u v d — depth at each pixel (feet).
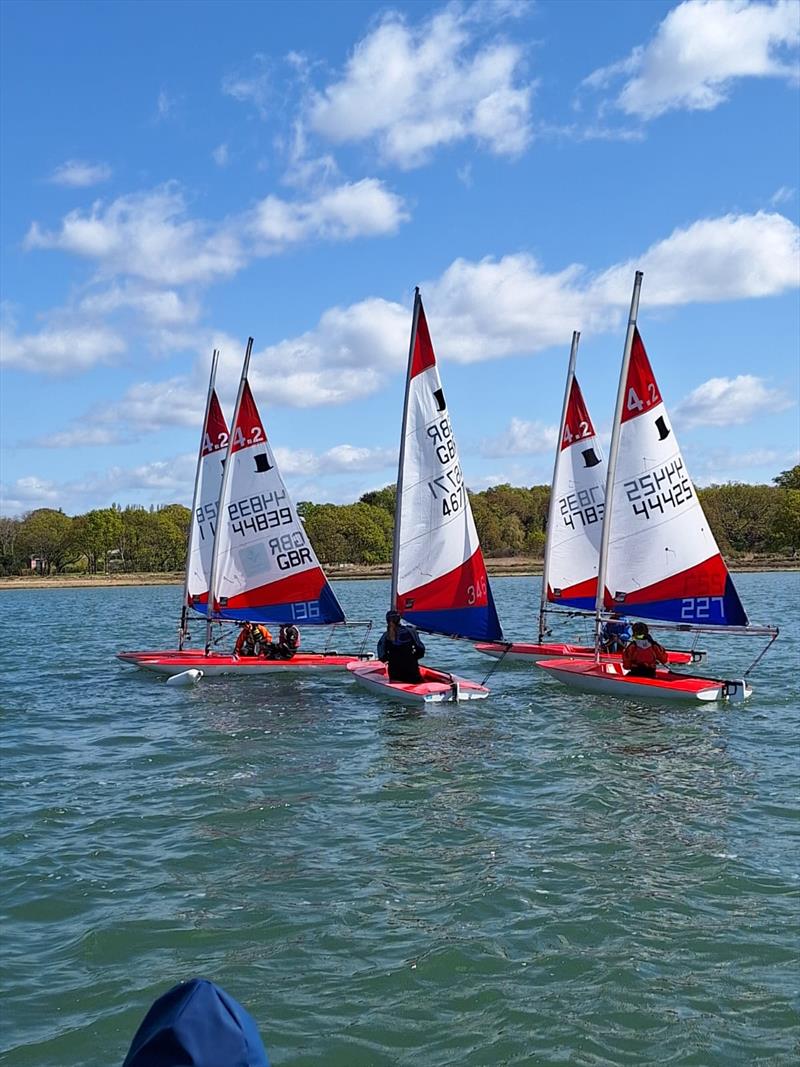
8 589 412.77
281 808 46.78
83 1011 26.94
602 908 33.53
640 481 81.15
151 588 408.87
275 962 29.73
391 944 30.89
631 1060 24.34
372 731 66.18
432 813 45.75
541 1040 25.23
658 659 80.64
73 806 47.85
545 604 104.17
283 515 95.25
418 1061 24.34
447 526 83.87
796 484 532.73
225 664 94.02
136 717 73.36
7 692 88.28
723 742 61.26
